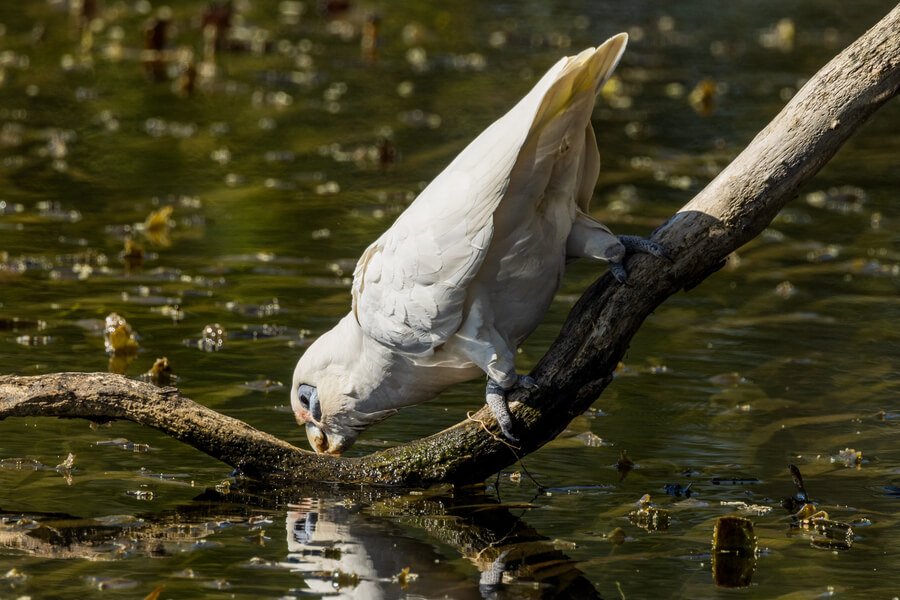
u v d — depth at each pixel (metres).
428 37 30.61
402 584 7.46
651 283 9.13
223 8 29.02
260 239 16.11
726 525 8.05
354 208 17.64
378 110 23.48
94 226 16.31
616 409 11.08
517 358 12.24
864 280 15.30
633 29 32.12
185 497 9.01
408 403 9.92
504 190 8.34
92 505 8.70
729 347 12.84
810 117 9.13
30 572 7.48
